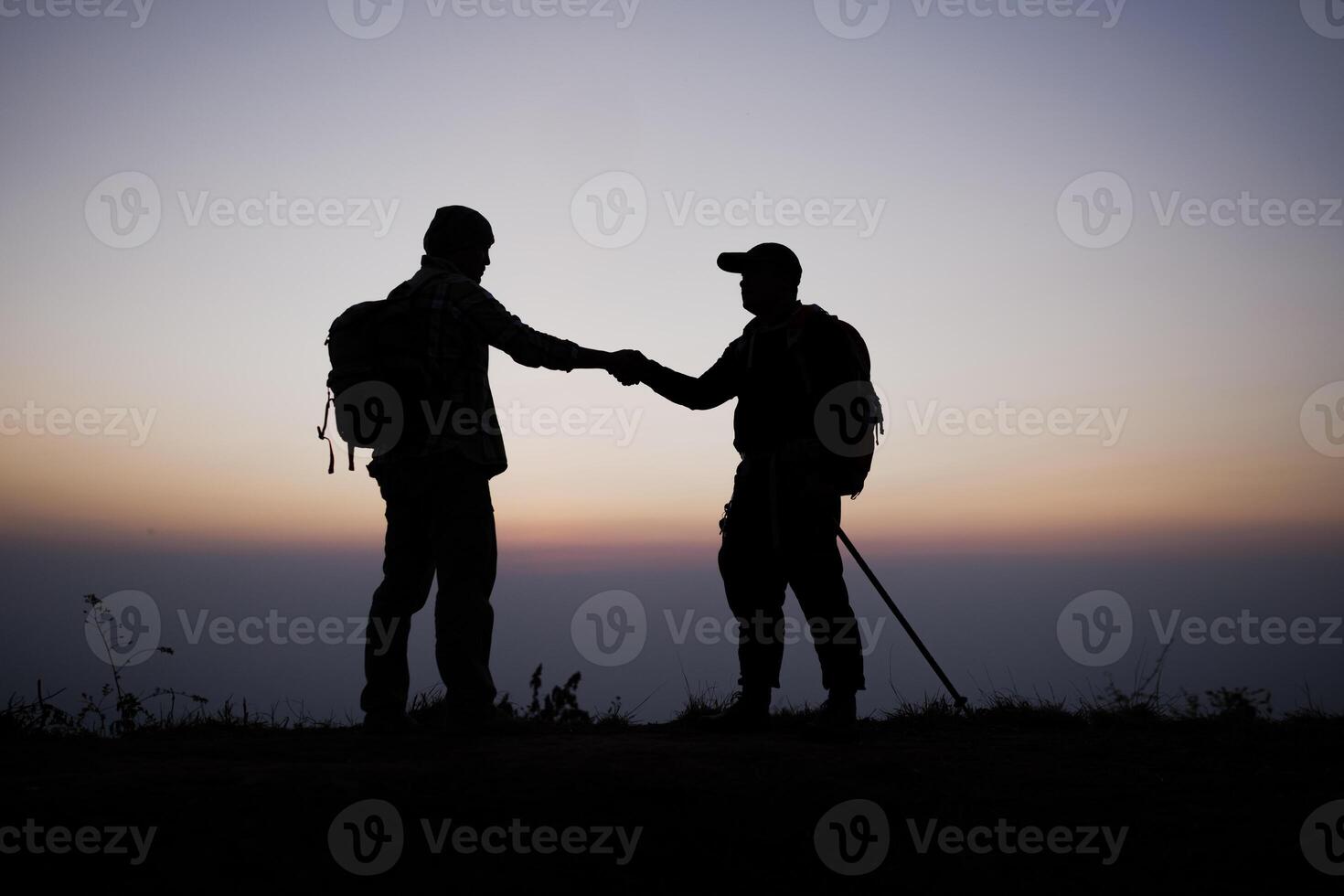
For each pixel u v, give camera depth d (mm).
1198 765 3875
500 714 4184
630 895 2658
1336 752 4121
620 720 5043
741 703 4652
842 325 4449
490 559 4168
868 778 3486
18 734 4172
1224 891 2699
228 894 2551
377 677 4191
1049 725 4973
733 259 4562
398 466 4086
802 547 4332
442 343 4055
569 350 4348
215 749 3773
